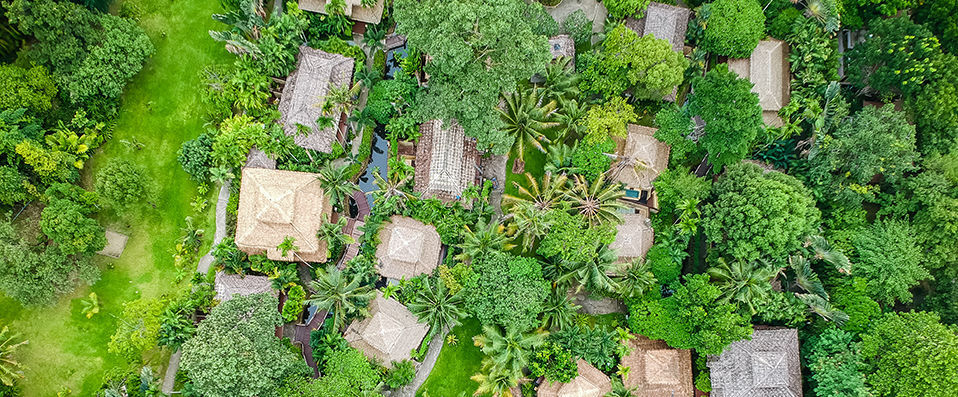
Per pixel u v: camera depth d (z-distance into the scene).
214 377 29.94
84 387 36.69
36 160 32.97
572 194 37.38
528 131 38.16
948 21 37.22
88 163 37.16
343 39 40.12
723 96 34.94
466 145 38.47
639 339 38.16
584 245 35.22
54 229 32.62
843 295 36.31
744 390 35.56
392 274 37.59
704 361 37.53
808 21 39.31
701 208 38.19
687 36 40.59
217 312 32.22
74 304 36.78
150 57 38.00
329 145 37.31
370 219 37.88
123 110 37.75
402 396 38.78
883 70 37.50
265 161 36.88
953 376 31.80
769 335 36.34
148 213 37.72
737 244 35.53
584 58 39.16
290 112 36.53
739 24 37.62
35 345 36.34
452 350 39.56
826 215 39.38
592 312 40.66
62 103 35.66
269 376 31.55
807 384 37.44
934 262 36.62
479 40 31.33
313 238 36.09
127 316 34.41
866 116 37.19
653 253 38.25
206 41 38.97
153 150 38.12
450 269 36.72
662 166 39.72
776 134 39.19
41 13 31.92
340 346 36.00
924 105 37.12
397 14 32.47
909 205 37.41
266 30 36.31
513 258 36.88
